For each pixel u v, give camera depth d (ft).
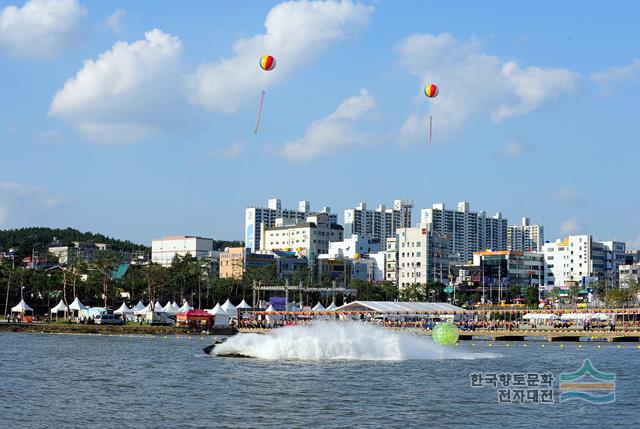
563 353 472.85
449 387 287.69
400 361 386.73
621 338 638.12
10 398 259.39
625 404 250.98
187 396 263.70
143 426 212.23
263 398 259.39
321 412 233.96
